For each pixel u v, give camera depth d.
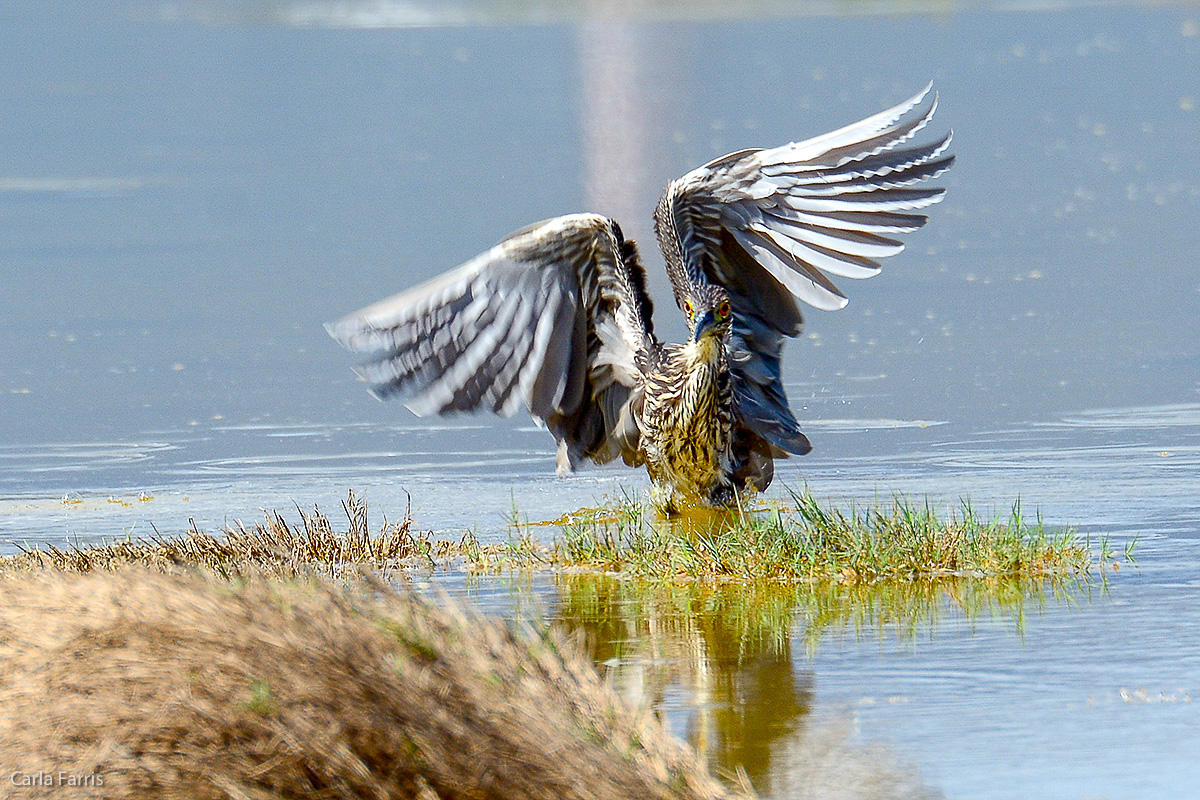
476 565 12.43
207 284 26.86
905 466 15.35
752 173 12.88
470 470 16.22
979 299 23.88
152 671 7.33
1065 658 9.58
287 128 46.59
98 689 7.25
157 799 6.77
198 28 77.56
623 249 12.95
